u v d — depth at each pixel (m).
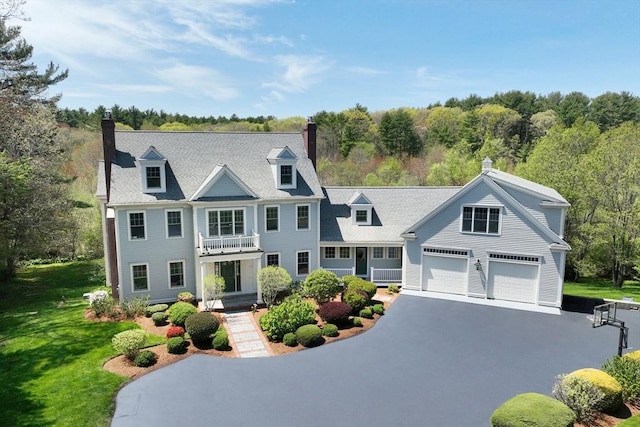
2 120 29.19
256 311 24.14
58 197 34.94
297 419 13.72
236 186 25.78
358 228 29.61
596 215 35.81
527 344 19.48
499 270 25.48
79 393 15.22
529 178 38.44
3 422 13.48
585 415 13.23
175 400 14.83
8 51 33.72
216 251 24.75
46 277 35.53
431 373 16.78
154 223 24.45
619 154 33.91
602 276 38.88
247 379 16.33
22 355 18.41
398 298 25.95
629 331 21.00
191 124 92.50
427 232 26.77
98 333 20.58
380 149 77.81
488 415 13.94
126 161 25.25
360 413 14.04
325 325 20.94
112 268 25.17
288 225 27.55
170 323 21.81
